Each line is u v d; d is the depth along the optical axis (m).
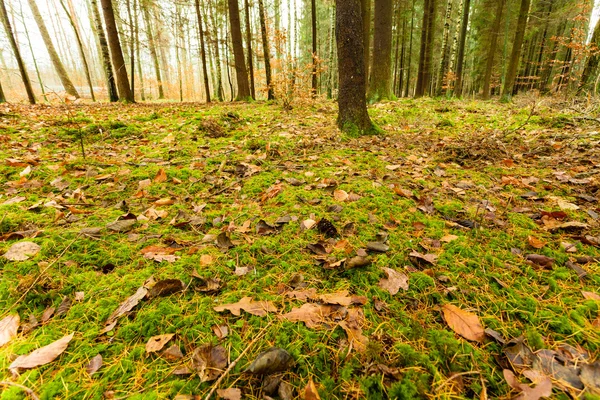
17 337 1.25
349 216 2.28
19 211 2.20
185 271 1.65
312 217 2.27
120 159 3.62
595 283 1.57
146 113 7.24
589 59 7.61
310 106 8.45
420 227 2.15
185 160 3.56
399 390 1.06
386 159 3.69
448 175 3.20
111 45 11.06
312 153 3.94
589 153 3.60
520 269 1.70
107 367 1.15
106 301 1.44
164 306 1.41
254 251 1.87
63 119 5.55
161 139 4.54
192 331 1.30
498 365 1.18
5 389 1.04
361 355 1.19
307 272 1.71
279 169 3.35
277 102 9.70
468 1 14.48
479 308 1.46
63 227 2.02
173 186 2.86
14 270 1.57
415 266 1.76
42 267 1.60
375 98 10.20
